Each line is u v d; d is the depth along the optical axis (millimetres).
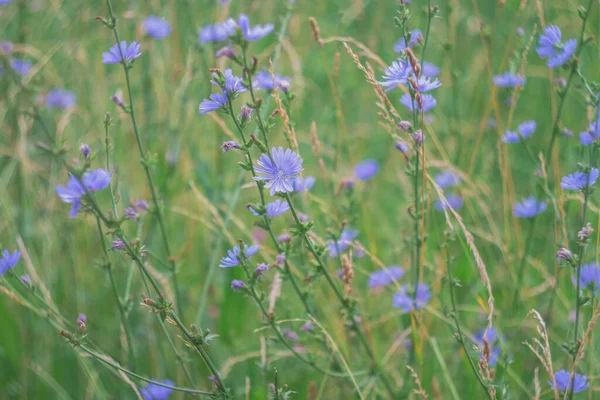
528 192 2156
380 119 2365
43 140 2182
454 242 2082
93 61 2334
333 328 1979
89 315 2047
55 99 2199
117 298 1834
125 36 2234
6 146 2178
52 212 2111
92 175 1656
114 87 2262
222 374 1917
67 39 2283
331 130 2307
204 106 1690
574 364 1707
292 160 1690
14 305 2047
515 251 2070
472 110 2168
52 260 2107
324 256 1894
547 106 2203
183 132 2145
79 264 2088
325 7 2510
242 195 2180
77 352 1860
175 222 2203
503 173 2014
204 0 2314
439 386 1948
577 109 2209
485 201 2131
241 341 2045
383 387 1916
